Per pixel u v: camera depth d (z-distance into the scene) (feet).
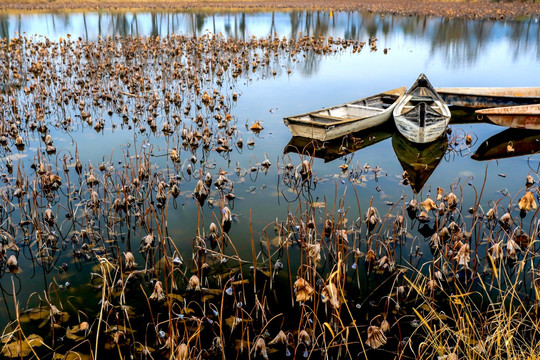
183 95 47.14
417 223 22.39
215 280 17.98
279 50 80.18
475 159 32.01
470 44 89.86
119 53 69.15
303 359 14.26
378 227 21.81
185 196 25.22
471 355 13.52
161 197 24.07
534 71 63.87
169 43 75.15
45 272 18.51
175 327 15.40
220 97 45.85
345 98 48.65
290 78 58.08
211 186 26.55
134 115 40.27
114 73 54.44
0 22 110.63
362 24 124.88
